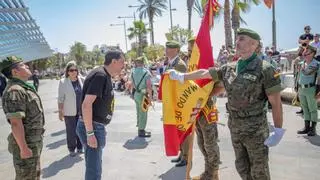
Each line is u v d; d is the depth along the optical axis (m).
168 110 4.43
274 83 3.25
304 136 7.42
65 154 6.78
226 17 23.47
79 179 5.33
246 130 3.36
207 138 4.66
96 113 3.88
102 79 3.81
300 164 5.61
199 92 4.26
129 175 5.41
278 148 6.54
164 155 6.46
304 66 7.54
